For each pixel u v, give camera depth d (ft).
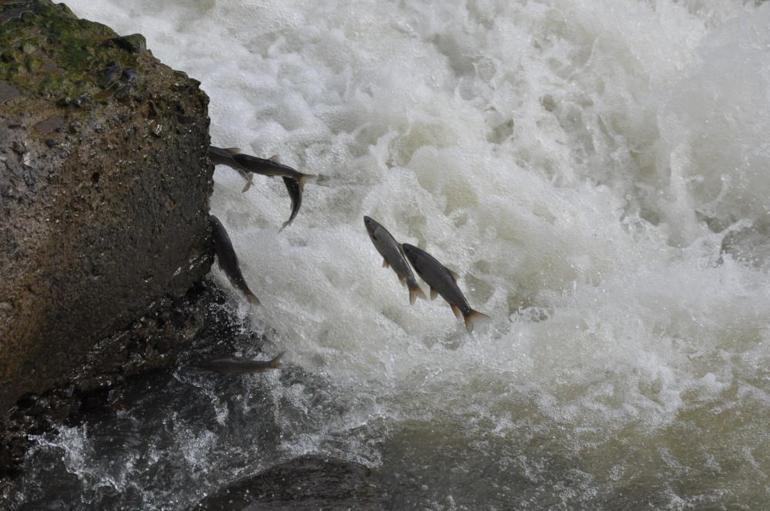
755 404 52.44
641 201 68.90
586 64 75.05
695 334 56.44
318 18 76.74
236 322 55.93
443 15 77.82
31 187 42.98
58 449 48.01
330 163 66.33
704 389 53.31
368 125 68.49
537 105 72.49
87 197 45.21
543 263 61.82
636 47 75.46
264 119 68.85
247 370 50.67
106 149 45.52
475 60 75.46
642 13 77.61
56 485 46.55
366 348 55.72
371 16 77.25
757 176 68.08
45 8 49.62
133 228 48.01
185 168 50.03
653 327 56.85
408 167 65.57
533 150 69.36
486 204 63.87
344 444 49.52
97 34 49.44
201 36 74.74
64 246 44.78
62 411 48.83
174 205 50.11
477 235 63.10
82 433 48.98
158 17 75.66
